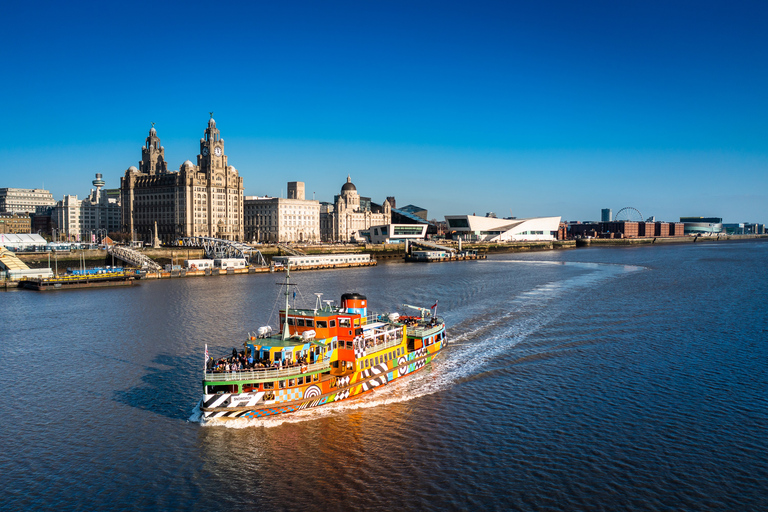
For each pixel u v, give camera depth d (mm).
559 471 45000
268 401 54844
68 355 78938
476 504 40688
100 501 41469
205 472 45406
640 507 40250
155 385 65500
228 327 97750
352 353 61750
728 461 46438
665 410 56750
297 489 42844
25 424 54438
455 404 59219
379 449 48969
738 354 76688
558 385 64688
